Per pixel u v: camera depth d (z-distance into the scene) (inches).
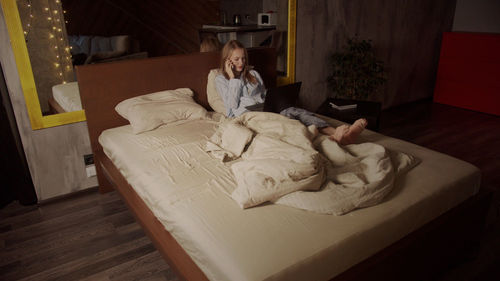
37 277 80.3
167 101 114.5
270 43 145.1
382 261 62.3
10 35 94.6
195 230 62.8
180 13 120.3
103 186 115.0
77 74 104.4
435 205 72.1
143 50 117.8
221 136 95.9
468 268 81.4
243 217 64.7
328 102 136.9
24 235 95.0
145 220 79.3
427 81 209.8
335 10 156.3
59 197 112.7
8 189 109.7
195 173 82.2
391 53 184.2
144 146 97.6
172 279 78.5
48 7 98.7
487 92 181.6
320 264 56.1
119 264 83.4
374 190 67.4
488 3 185.8
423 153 89.3
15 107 100.1
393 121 175.6
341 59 160.6
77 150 112.6
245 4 133.0
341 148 81.4
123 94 113.7
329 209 64.2
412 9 182.9
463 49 186.1
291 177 68.3
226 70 120.5
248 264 53.7
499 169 125.4
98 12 106.5
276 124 91.6
